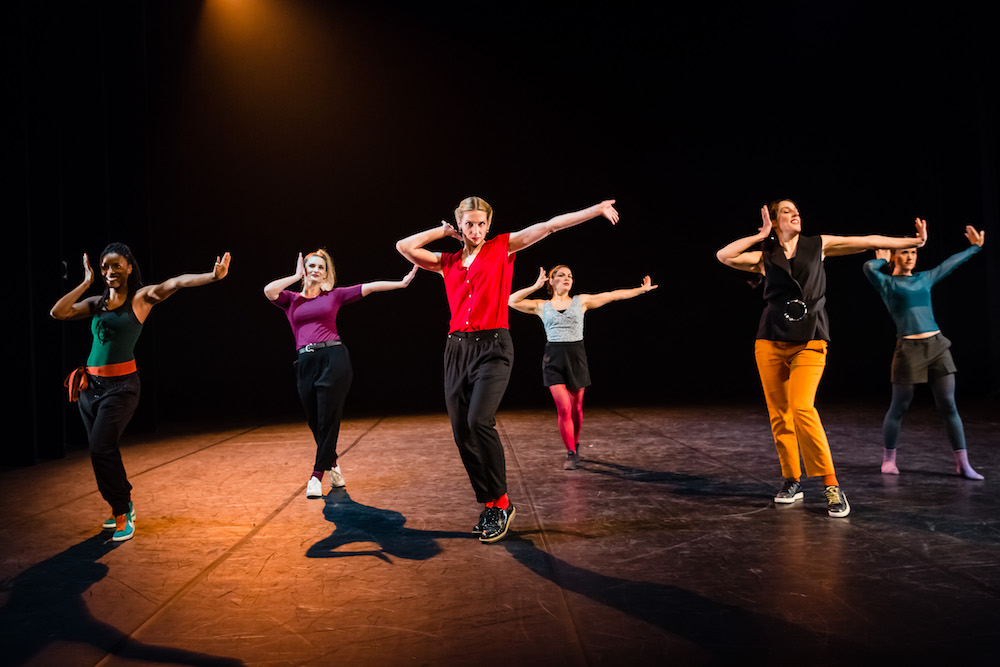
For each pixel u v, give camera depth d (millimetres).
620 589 2543
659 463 5078
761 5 9875
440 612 2377
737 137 10297
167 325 10125
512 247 3240
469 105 10266
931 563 2725
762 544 3039
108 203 7500
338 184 10242
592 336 10812
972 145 9156
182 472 5211
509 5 10148
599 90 10320
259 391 10336
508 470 4941
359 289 4383
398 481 4691
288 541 3295
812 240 3607
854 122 9992
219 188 10094
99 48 7332
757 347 3734
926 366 4297
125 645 2176
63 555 3152
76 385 3334
